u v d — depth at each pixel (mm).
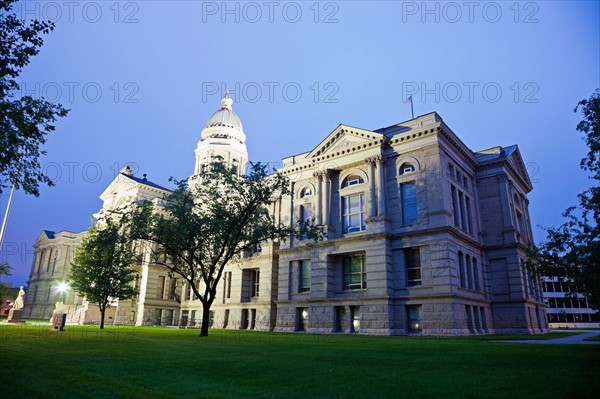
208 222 31578
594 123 19469
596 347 20688
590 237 17688
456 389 9992
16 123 16406
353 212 42938
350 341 25672
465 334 34938
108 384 10789
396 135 40938
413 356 16656
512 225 43938
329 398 9211
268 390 10133
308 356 16656
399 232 38875
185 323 59281
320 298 41500
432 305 35406
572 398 9102
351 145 42906
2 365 13117
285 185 33188
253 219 33406
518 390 9844
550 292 99125
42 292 96000
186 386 10602
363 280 40625
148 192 65875
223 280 54406
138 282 61344
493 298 43125
